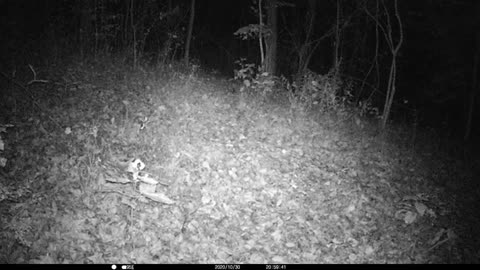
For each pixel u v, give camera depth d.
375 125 16.09
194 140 10.06
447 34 19.05
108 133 9.48
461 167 14.06
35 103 9.91
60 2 16.05
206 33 25.02
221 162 9.38
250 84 15.52
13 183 7.43
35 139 8.66
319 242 7.64
